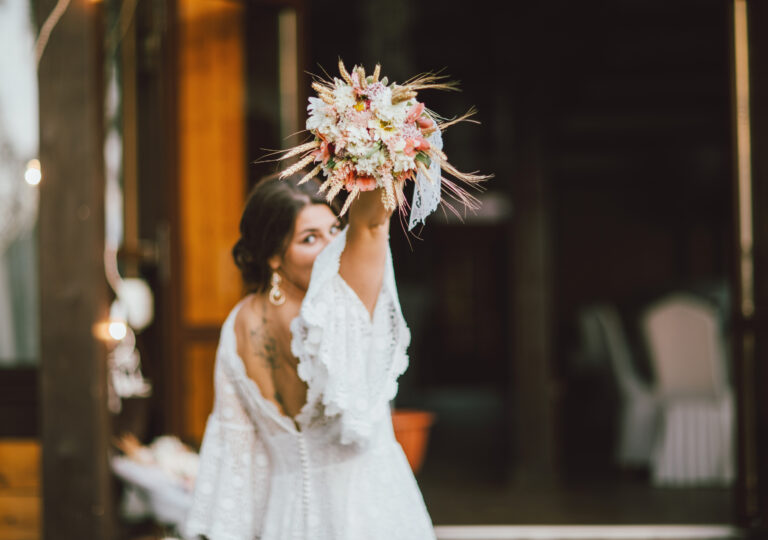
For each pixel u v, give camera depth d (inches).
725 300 420.8
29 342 181.9
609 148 511.8
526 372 282.8
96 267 151.6
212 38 199.0
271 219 80.7
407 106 69.7
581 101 416.2
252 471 80.7
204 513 80.2
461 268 618.5
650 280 564.1
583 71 362.0
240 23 198.8
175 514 147.7
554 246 567.8
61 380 150.9
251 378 79.7
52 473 150.0
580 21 298.2
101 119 154.8
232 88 199.0
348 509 76.9
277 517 78.5
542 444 279.7
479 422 430.0
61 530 149.5
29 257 183.5
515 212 287.4
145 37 202.2
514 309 285.4
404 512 78.4
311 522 77.0
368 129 67.9
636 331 433.4
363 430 73.1
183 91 197.9
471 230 613.9
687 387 271.4
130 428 181.6
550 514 223.8
